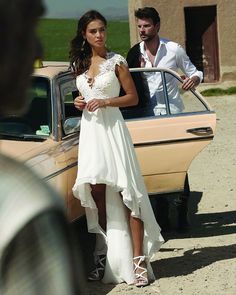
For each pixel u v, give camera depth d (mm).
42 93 10023
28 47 2270
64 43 44125
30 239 2107
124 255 9102
